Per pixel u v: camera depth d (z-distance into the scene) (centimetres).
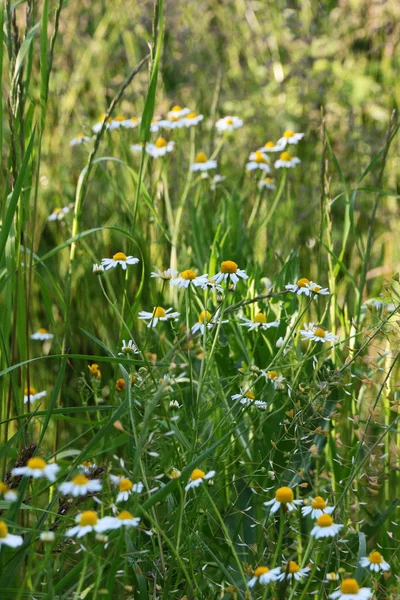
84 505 101
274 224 134
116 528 86
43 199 133
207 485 95
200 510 95
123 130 134
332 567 96
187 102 154
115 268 126
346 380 106
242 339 105
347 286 131
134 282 122
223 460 97
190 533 92
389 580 97
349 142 144
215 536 98
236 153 146
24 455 91
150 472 95
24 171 96
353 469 95
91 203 134
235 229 119
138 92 146
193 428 93
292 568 86
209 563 95
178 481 87
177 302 115
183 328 100
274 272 124
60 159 139
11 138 99
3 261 102
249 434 103
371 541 104
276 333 105
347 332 108
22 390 100
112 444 96
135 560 92
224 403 96
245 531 100
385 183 143
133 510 86
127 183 136
